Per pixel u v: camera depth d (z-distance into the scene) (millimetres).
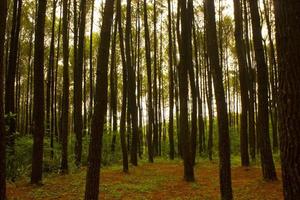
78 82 19922
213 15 10625
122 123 18688
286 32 4422
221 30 28156
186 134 15062
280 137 4461
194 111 19656
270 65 26234
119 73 36531
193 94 19234
